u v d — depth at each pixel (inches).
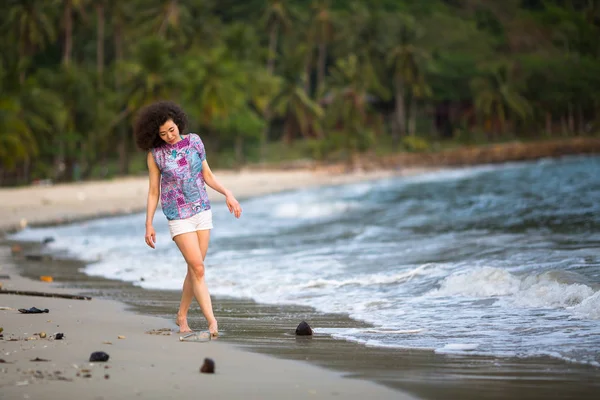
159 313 278.7
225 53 2883.9
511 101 3440.0
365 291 324.2
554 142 3065.9
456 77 3646.7
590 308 247.4
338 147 3127.5
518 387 162.7
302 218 788.6
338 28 3745.1
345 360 192.1
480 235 509.4
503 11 4242.1
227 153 3312.0
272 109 3447.3
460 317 254.4
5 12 2874.0
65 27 2891.2
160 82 2453.2
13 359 186.7
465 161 2805.1
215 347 210.1
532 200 795.4
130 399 151.2
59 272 429.1
